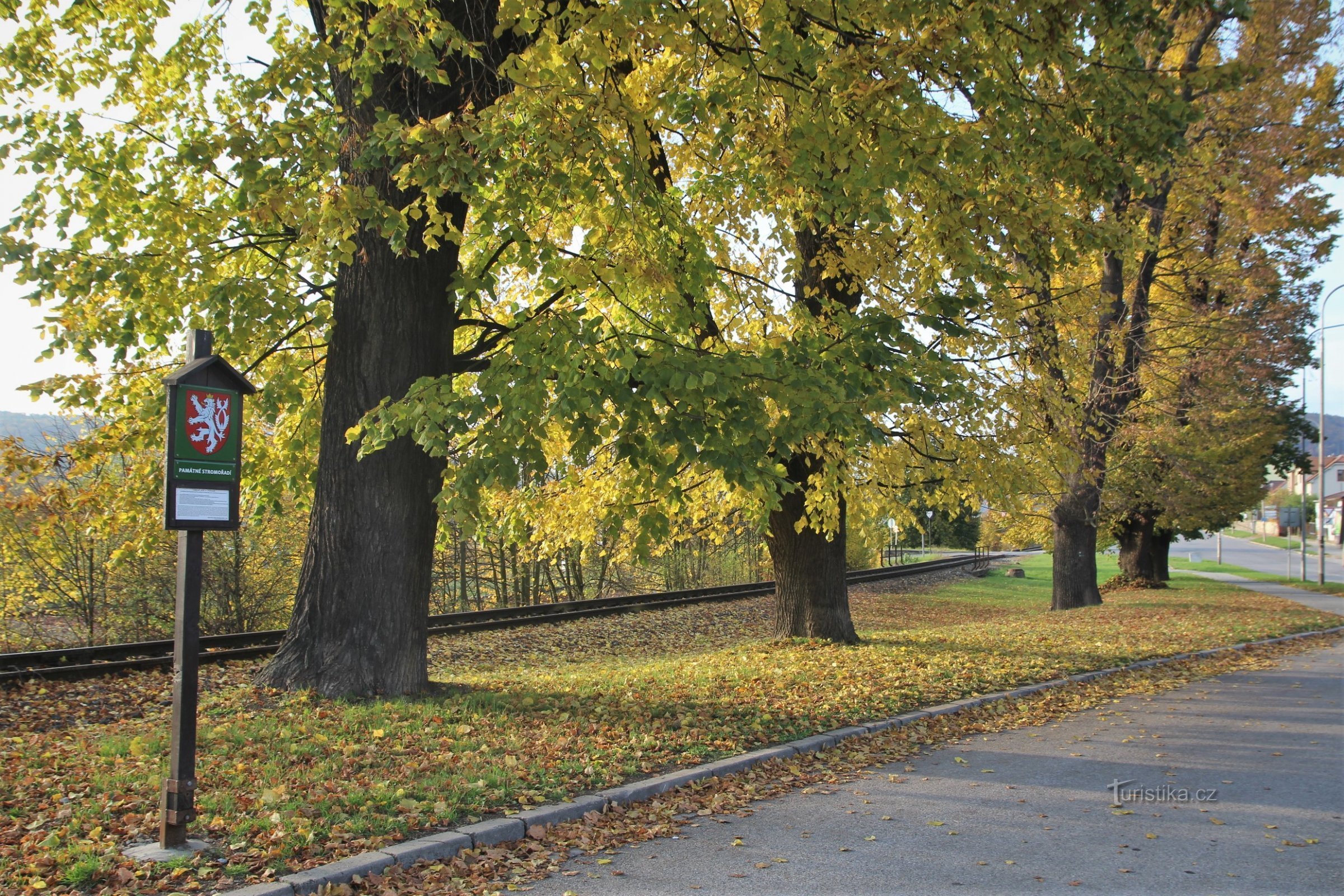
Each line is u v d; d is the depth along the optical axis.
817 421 7.63
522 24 7.21
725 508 15.32
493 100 8.61
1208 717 9.59
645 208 8.23
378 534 8.85
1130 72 9.14
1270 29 17.06
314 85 8.35
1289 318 25.06
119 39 10.47
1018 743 8.39
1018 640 15.35
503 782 6.23
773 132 8.85
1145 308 21.34
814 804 6.41
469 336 12.69
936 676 11.08
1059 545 23.59
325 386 9.19
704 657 13.52
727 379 7.57
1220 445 24.94
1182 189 18.59
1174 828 5.84
